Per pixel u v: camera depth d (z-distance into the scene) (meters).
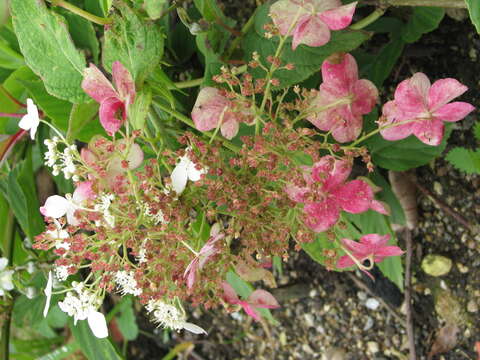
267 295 0.16
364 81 0.15
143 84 0.15
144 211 0.13
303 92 0.14
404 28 0.19
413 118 0.14
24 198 0.20
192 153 0.13
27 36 0.14
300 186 0.13
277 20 0.14
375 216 0.19
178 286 0.14
